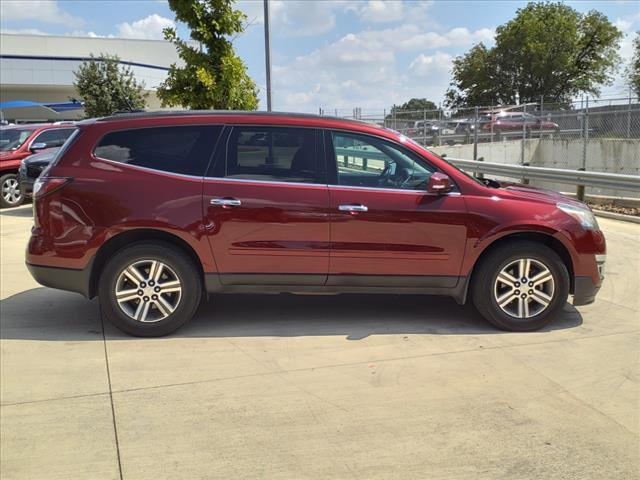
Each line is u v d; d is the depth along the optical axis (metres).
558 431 3.26
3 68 42.62
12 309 5.45
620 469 2.91
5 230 9.89
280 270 4.65
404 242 4.66
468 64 66.12
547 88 61.41
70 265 4.58
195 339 4.66
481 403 3.58
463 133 26.64
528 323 4.82
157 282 4.63
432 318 5.20
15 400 3.64
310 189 4.61
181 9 11.31
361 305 5.57
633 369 4.08
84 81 32.94
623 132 21.52
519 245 4.72
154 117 4.70
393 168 4.77
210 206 4.53
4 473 2.89
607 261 7.28
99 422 3.37
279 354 4.36
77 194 4.52
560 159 24.91
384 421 3.37
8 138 13.15
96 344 4.56
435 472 2.89
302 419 3.40
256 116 4.71
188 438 3.20
